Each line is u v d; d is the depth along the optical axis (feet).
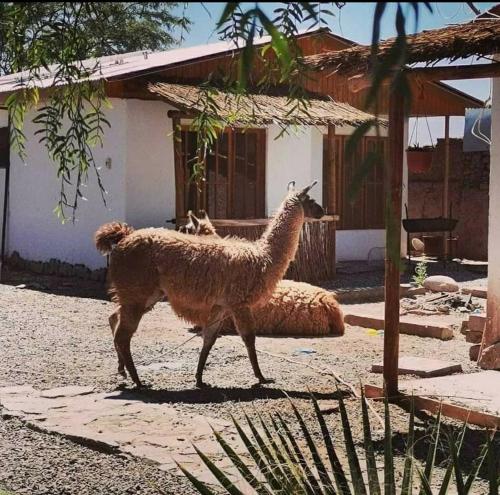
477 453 20.40
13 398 25.12
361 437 21.63
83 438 21.25
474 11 25.41
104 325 39.09
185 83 51.60
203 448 20.47
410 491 9.93
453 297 46.09
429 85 63.52
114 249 27.12
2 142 61.16
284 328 37.06
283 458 10.63
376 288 49.49
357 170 6.82
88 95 15.66
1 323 38.83
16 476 19.02
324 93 57.21
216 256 26.55
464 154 71.56
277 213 27.84
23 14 13.38
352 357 32.42
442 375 29.07
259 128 55.11
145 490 18.15
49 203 57.62
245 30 8.38
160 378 28.43
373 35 6.15
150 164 52.31
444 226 62.18
